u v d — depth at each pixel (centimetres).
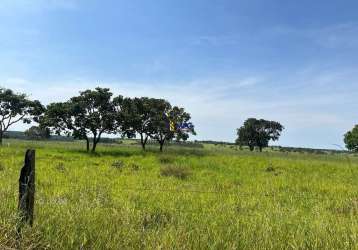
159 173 2447
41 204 780
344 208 1141
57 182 1683
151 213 945
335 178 2500
